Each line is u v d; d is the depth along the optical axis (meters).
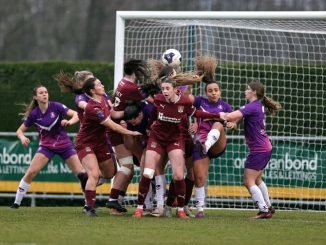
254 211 45.03
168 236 29.55
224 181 48.50
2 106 60.28
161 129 36.25
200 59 38.06
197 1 92.94
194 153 37.50
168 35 49.03
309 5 87.56
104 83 58.12
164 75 36.81
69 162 41.38
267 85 49.78
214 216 39.47
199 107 37.53
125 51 48.97
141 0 96.12
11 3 99.88
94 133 36.75
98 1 98.00
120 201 38.81
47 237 28.62
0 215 37.41
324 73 48.47
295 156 47.66
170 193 37.62
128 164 38.16
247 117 37.28
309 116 48.94
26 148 51.97
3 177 52.41
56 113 40.88
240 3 90.50
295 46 49.44
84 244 26.98
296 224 35.16
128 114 36.94
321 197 47.50
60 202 53.72
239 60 50.25
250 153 37.59
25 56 98.94
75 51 97.88
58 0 99.75
